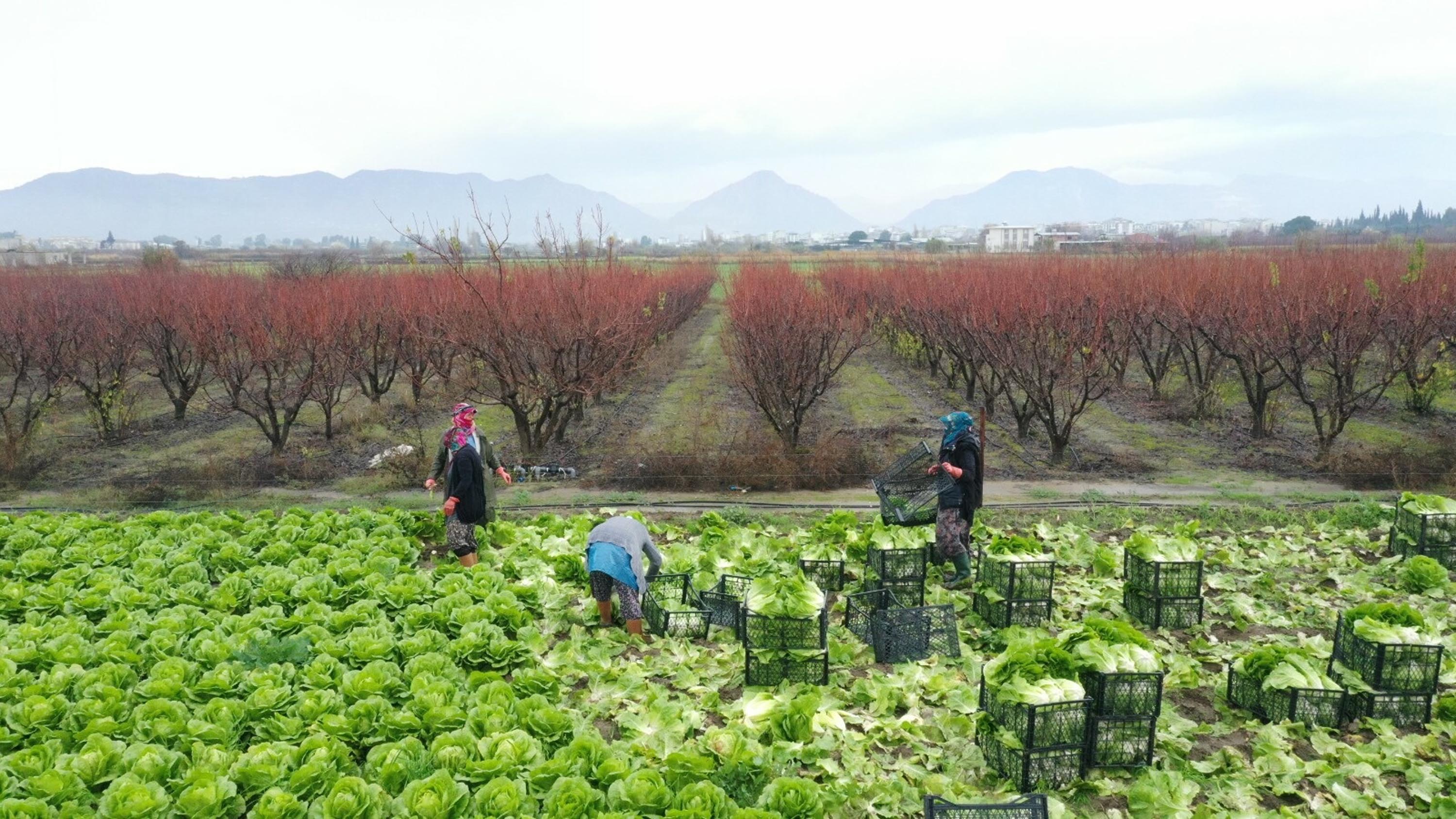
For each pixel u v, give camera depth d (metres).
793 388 17.30
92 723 6.10
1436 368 19.89
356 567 9.27
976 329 19.58
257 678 6.71
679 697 7.32
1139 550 9.15
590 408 22.61
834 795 5.75
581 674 7.62
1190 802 5.92
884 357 31.09
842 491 14.98
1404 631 7.04
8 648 7.56
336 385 22.28
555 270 21.05
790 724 6.58
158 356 21.38
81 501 14.23
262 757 5.66
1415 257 18.56
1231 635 8.93
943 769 6.34
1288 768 6.29
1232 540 11.64
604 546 8.50
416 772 5.71
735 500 14.43
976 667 7.89
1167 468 16.00
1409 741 6.64
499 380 17.36
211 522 11.46
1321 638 8.38
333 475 16.23
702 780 5.76
